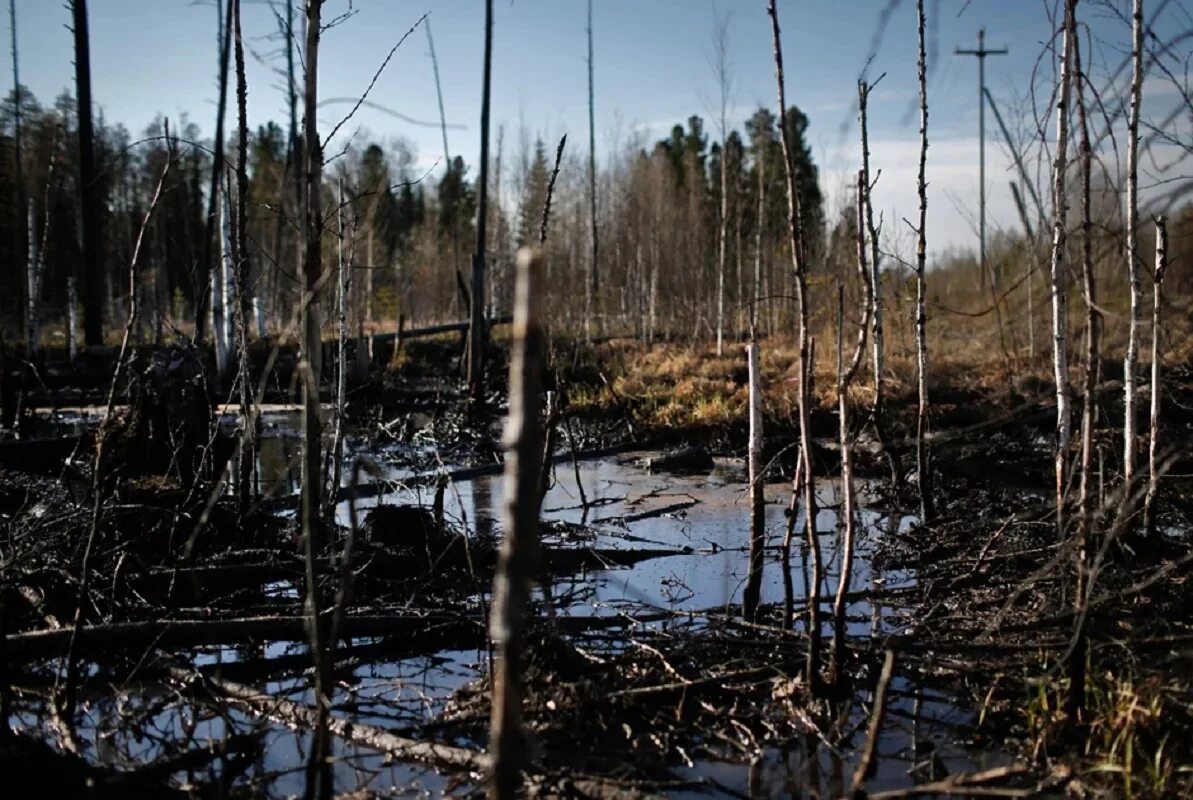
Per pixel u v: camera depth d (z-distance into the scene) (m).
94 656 4.91
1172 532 6.55
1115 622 4.91
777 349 17.77
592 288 26.70
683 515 8.77
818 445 11.20
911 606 5.77
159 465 8.18
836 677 4.27
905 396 12.98
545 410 12.12
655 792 3.55
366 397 15.96
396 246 28.16
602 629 5.41
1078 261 5.86
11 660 4.80
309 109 4.91
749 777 3.68
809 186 26.09
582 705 4.15
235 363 13.78
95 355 16.67
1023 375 12.91
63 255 23.77
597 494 9.92
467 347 18.45
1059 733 3.80
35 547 5.59
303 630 5.18
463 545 6.79
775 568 6.89
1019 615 5.22
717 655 4.84
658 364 17.70
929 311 17.19
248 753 3.93
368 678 4.84
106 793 3.48
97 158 24.81
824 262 17.34
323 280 3.96
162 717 4.32
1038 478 9.45
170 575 5.80
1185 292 6.73
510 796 2.22
